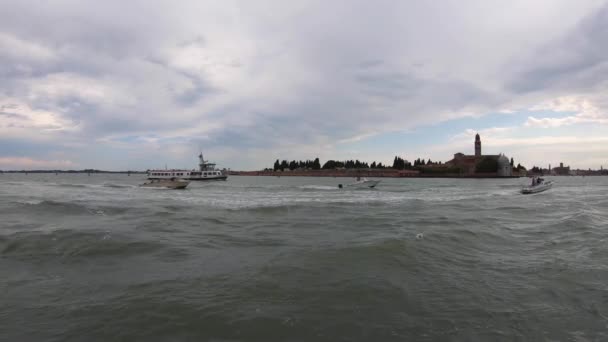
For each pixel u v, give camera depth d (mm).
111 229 18531
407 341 6828
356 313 8016
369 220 23672
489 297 8922
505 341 6812
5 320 7750
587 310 8125
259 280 10156
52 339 6977
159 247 14578
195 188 70812
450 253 13453
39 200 39094
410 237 16188
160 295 9055
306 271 11000
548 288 9523
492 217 25141
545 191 62031
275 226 21125
